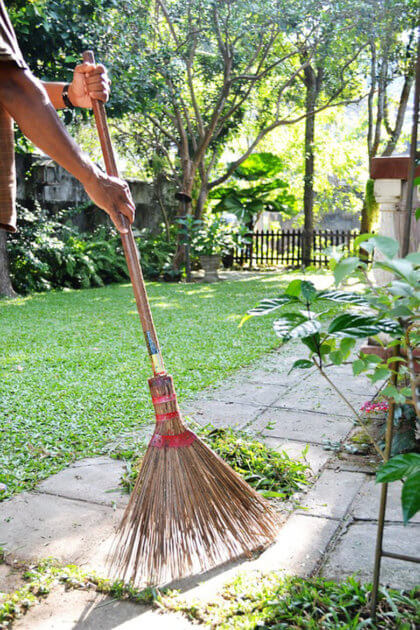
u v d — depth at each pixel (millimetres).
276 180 16438
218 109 13602
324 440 3820
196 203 16125
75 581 2275
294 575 2293
